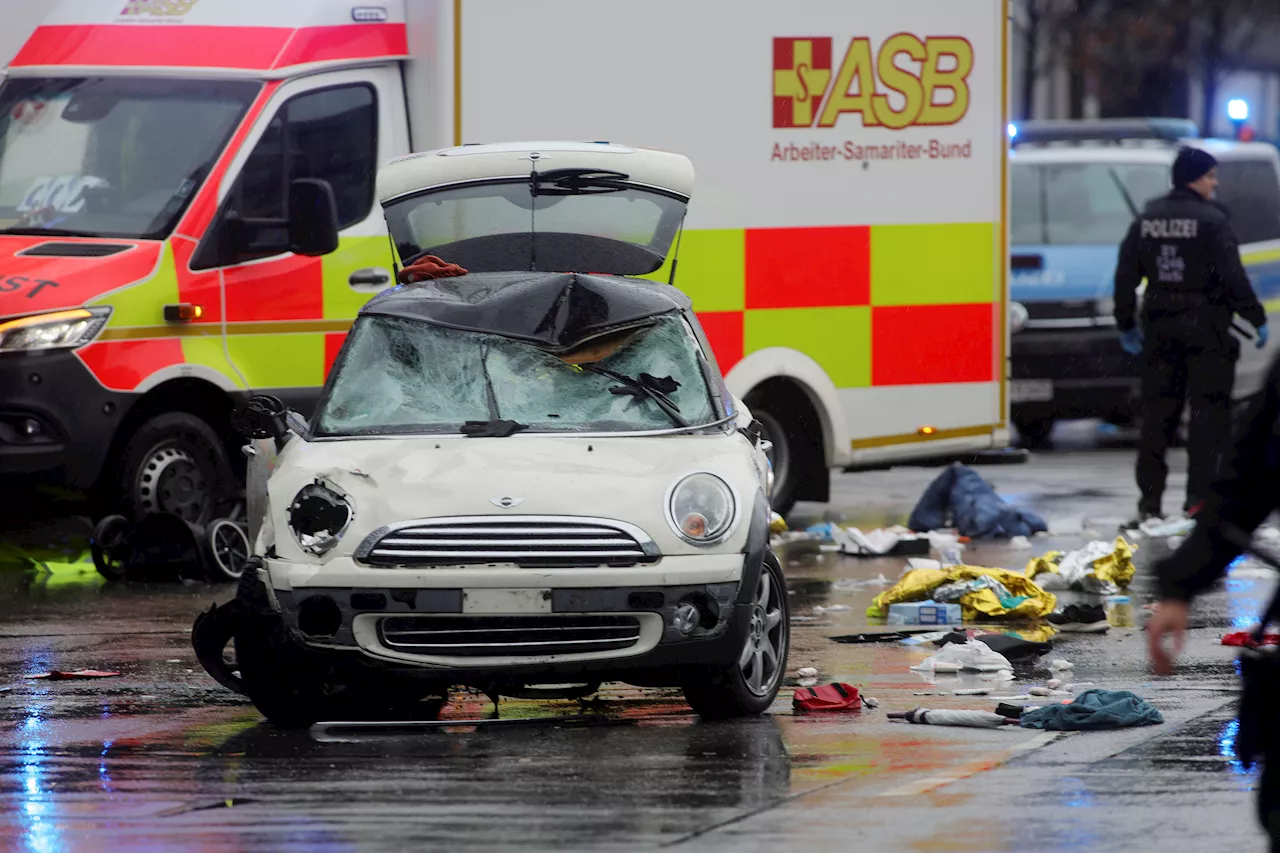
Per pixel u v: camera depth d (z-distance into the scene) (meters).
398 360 23.62
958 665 25.22
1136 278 39.72
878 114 39.16
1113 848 16.17
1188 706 22.61
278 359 35.00
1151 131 60.16
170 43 35.81
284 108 35.25
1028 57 100.19
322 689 21.84
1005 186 40.69
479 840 16.58
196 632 22.91
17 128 35.81
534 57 35.81
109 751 20.61
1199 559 12.38
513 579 20.69
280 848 16.44
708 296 37.56
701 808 17.64
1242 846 16.17
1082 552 32.72
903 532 37.81
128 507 34.34
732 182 37.69
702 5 37.19
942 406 40.38
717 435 23.08
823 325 38.81
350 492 21.38
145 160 35.03
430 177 27.97
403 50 36.38
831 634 28.16
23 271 33.34
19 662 26.20
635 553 21.03
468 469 21.55
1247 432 12.28
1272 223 57.94
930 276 39.94
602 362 23.62
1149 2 98.81
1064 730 21.27
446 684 20.97
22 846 16.72
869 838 16.52
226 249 34.53
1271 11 102.00
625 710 22.86
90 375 33.09
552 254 27.30
